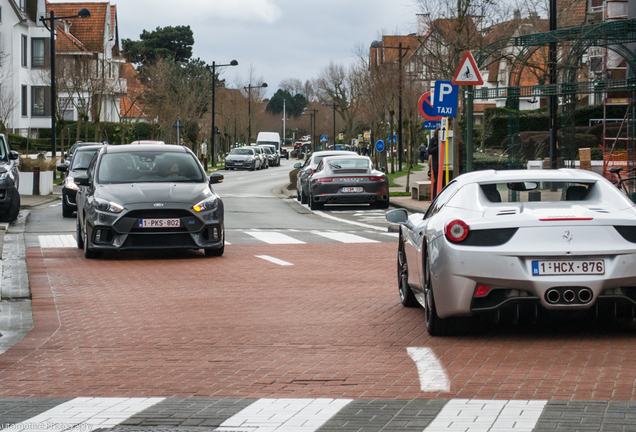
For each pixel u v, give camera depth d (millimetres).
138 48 113062
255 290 12141
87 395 6516
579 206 8188
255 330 9117
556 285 7594
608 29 20766
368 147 87562
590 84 21094
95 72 67938
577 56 22594
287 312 10250
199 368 7395
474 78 20359
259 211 30188
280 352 8000
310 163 33719
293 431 5469
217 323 9570
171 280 13227
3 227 22328
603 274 7625
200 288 12359
